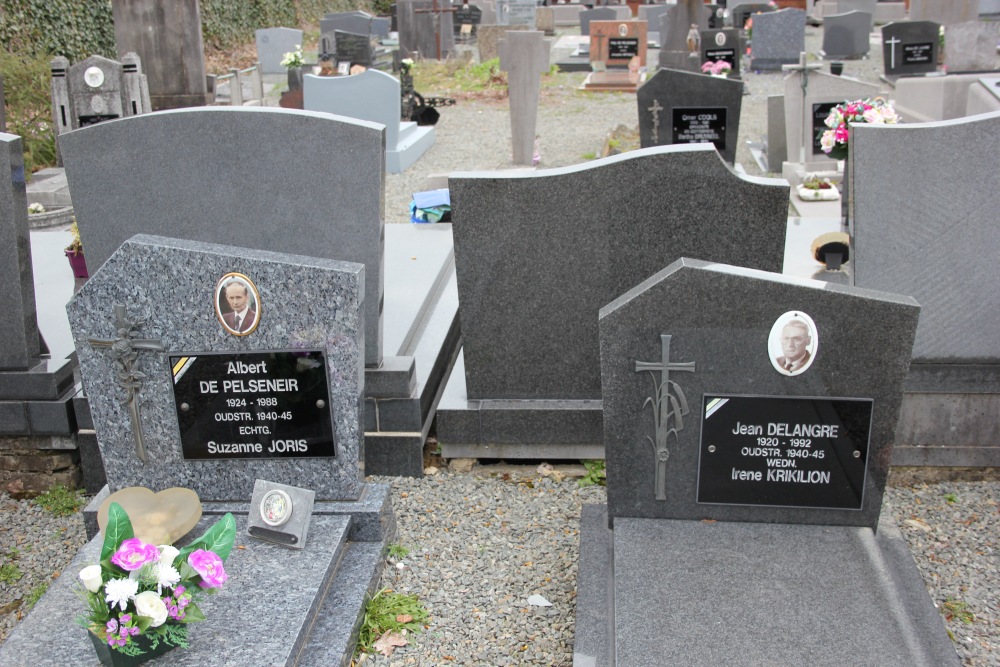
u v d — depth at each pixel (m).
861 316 3.53
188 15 12.84
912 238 4.82
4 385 4.87
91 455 4.96
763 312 3.57
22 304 4.74
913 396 4.84
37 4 15.66
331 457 4.06
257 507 3.84
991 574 4.14
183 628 3.22
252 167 4.83
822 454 3.73
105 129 4.86
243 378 3.97
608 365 3.72
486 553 4.34
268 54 22.02
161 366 3.98
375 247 4.85
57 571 4.36
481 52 22.31
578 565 3.87
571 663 3.62
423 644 3.74
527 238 4.78
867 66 20.11
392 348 5.35
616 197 4.66
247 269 3.80
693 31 18.86
